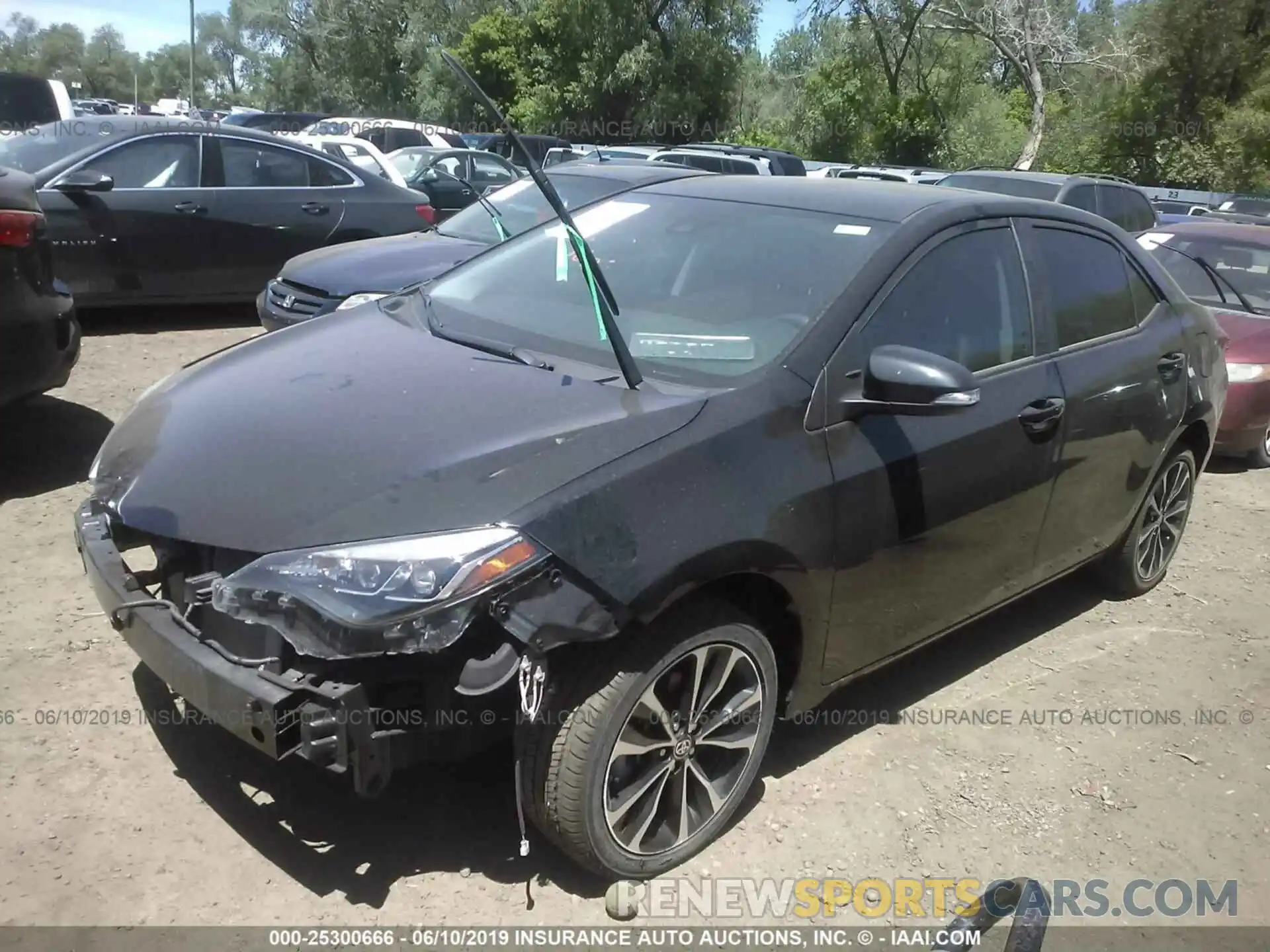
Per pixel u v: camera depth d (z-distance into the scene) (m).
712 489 2.65
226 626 2.60
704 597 2.72
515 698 2.52
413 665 2.45
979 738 3.64
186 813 2.94
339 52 34.94
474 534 2.36
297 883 2.73
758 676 2.92
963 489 3.33
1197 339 4.61
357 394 2.95
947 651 4.23
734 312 3.19
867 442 3.01
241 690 2.39
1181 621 4.64
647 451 2.62
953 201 3.63
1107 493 4.14
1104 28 35.69
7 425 5.84
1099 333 4.06
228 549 2.49
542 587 2.37
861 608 3.13
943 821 3.20
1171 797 3.41
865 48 34.78
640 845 2.79
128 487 2.80
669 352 3.08
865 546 3.04
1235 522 5.99
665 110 36.66
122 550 2.95
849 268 3.21
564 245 3.84
